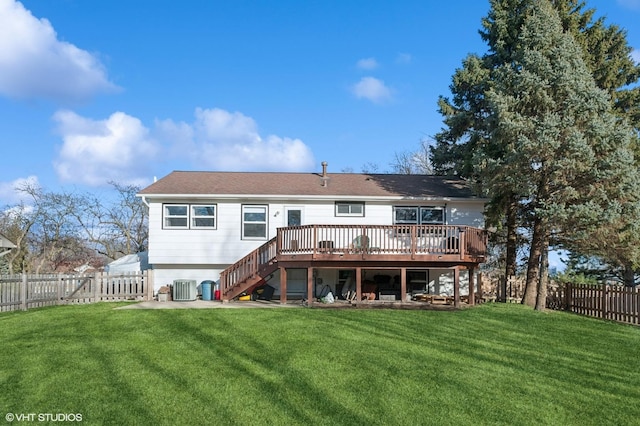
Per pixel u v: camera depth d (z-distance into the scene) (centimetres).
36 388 839
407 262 1830
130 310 1656
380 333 1271
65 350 1077
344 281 2208
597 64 2244
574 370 987
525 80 1733
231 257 2202
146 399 794
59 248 3916
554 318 1605
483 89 2252
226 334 1239
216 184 2309
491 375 937
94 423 711
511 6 2245
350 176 2548
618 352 1152
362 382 883
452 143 2673
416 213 2250
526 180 1738
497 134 1819
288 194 2188
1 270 2958
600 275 2838
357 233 1994
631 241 1689
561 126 1672
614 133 1641
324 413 751
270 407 770
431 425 716
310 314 1555
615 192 1647
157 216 2198
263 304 1870
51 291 1844
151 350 1077
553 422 734
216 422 717
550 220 1694
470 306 1822
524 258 2823
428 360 1024
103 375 904
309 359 1015
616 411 778
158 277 2223
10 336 1221
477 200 2219
